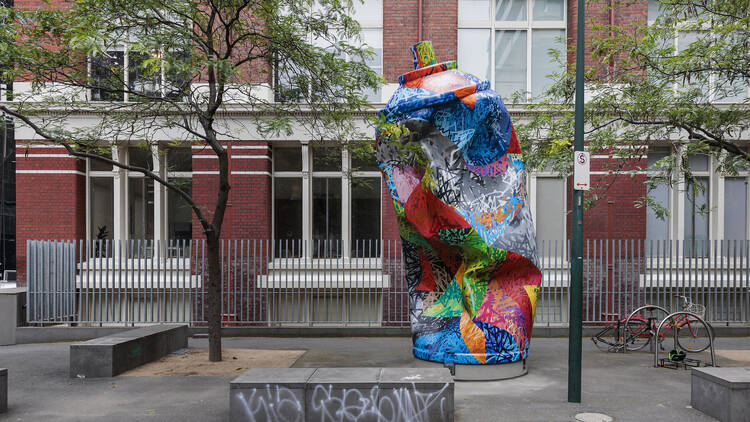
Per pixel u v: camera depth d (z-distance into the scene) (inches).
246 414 222.1
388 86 511.8
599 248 499.8
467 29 528.7
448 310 331.3
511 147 319.3
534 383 303.4
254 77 499.5
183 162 545.3
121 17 343.3
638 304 455.2
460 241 302.8
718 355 384.2
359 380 224.5
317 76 386.6
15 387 300.0
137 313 511.5
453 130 299.6
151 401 269.6
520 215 319.0
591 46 447.8
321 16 386.0
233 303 502.0
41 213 509.4
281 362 361.4
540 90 525.0
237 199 508.1
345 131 423.2
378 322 485.7
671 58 334.6
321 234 531.5
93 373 319.6
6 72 322.3
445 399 220.2
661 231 522.6
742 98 499.8
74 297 484.1
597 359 373.1
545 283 506.0
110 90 350.6
